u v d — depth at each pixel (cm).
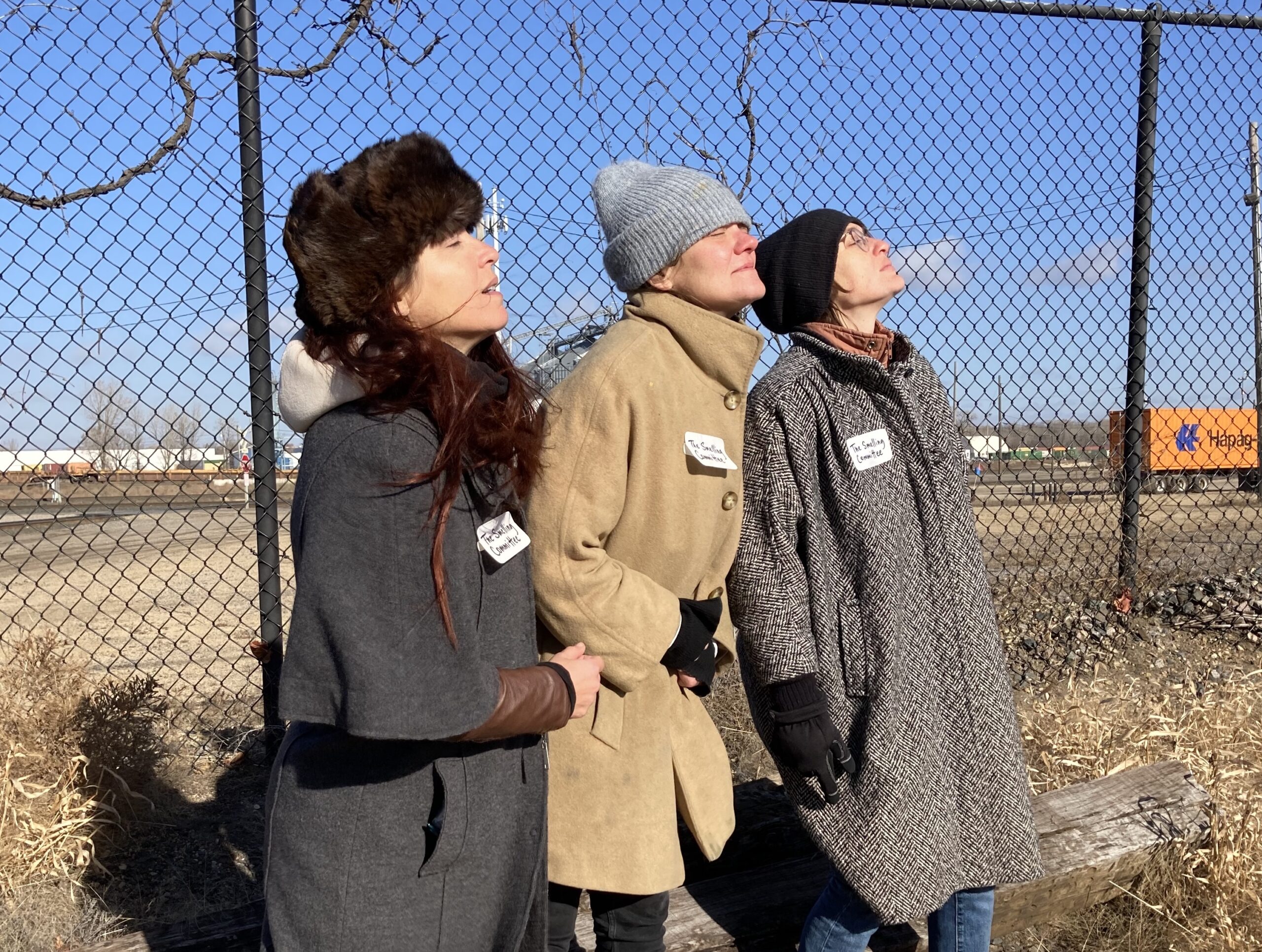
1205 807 297
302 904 143
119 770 318
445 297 152
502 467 151
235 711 425
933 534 221
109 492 1769
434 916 144
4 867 282
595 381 183
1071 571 588
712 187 194
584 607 178
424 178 146
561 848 188
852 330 224
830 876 233
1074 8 476
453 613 139
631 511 187
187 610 717
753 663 212
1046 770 347
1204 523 906
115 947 235
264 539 367
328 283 140
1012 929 272
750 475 214
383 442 137
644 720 191
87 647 566
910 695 212
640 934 196
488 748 151
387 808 144
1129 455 531
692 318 193
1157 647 505
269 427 363
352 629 133
